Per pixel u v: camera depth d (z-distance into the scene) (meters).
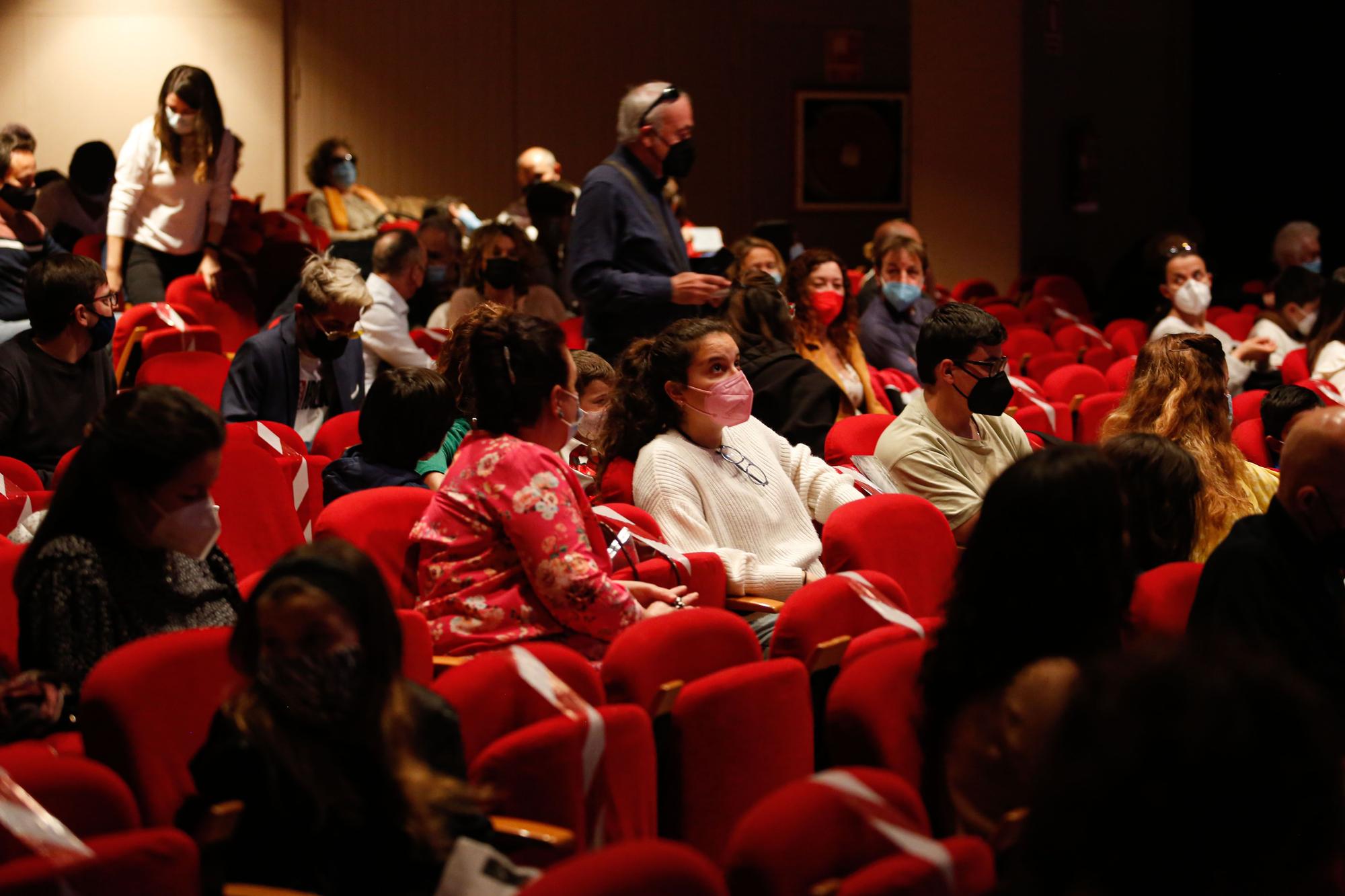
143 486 2.31
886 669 2.30
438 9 13.64
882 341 6.34
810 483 3.91
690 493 3.53
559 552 2.76
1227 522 3.49
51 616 2.32
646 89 4.52
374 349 5.85
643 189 4.57
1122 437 3.16
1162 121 14.40
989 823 2.05
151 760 2.10
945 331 3.88
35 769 1.85
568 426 2.95
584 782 2.20
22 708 2.22
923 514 3.47
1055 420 5.70
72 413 4.43
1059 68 13.61
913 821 1.89
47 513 2.40
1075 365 6.45
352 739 1.94
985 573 2.22
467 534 2.84
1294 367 6.88
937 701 2.22
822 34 14.50
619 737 2.25
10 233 5.74
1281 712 1.33
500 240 7.03
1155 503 3.08
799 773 2.54
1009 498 2.21
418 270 5.95
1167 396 3.64
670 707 2.41
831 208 14.64
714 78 14.33
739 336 4.73
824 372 4.91
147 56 13.16
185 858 1.74
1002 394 3.89
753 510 3.59
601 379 3.96
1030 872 1.41
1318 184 13.31
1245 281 13.85
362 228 10.53
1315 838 1.32
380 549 3.10
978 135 11.09
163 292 7.15
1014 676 2.12
